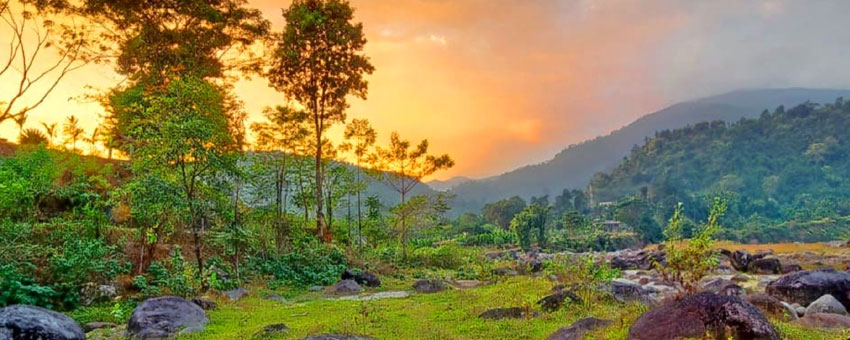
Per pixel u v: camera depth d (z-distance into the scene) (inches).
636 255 1029.2
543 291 452.8
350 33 916.6
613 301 374.0
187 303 360.8
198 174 518.9
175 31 823.7
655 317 232.5
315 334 270.1
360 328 317.1
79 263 412.8
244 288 544.4
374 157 952.9
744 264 735.7
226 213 626.8
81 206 566.6
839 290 372.2
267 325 319.9
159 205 489.1
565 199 4840.1
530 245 2122.3
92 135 835.4
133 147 605.0
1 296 362.9
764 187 5339.6
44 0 735.7
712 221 303.1
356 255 829.8
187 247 617.9
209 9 826.8
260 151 791.1
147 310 339.0
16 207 526.9
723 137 6648.6
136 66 847.7
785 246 1216.2
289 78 906.7
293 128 825.5
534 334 289.3
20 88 767.7
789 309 318.7
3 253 403.9
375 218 979.3
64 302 396.5
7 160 656.4
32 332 262.2
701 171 6166.3
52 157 702.5
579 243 2053.4
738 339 210.7
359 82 937.5
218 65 877.2
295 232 820.6
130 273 489.1
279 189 784.9
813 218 3759.8
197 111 510.3
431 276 736.3
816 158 5497.1
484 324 319.0
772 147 6151.6
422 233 995.9
